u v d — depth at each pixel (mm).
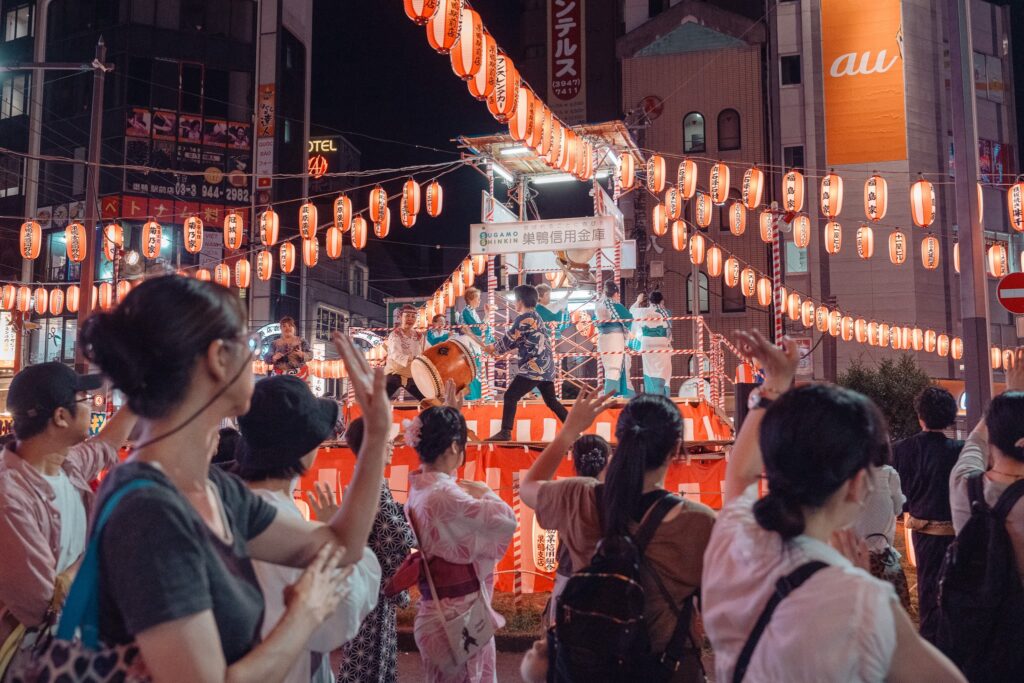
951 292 30125
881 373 25359
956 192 10836
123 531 1479
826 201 15102
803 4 31469
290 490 2809
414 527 4148
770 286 21484
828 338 28438
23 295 18250
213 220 30984
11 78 32750
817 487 1789
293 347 12188
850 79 30844
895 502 4559
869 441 1833
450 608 3982
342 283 39688
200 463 1719
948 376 29938
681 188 15898
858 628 1607
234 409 1761
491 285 14477
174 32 31625
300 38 34781
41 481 2990
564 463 8828
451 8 7637
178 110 31281
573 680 2535
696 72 32438
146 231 16672
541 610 8078
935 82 31172
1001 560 3115
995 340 33594
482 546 4008
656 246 31203
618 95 34344
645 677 2502
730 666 1824
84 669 1499
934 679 1623
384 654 4070
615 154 14211
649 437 2732
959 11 10914
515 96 10094
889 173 30219
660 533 2629
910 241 29812
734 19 32250
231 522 1794
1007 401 3283
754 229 30844
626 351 11812
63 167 31312
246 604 1679
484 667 4156
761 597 1771
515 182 15766
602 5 34938
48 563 2803
